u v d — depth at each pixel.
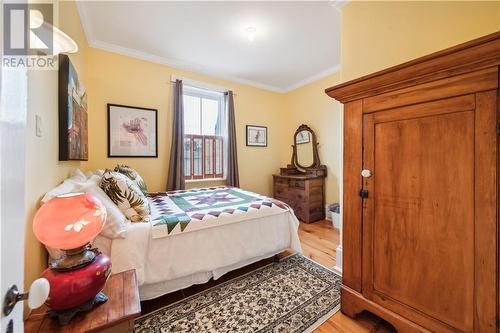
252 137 4.04
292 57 3.07
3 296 0.42
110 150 2.73
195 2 1.99
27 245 0.96
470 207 0.91
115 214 1.42
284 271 2.00
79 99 1.89
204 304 1.55
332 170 3.55
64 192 1.22
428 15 1.44
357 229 1.33
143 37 2.55
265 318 1.41
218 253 1.75
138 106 2.92
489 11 1.22
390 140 1.16
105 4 2.00
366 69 1.76
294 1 1.98
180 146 3.12
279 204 2.21
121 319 0.84
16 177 0.49
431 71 0.97
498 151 0.83
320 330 1.32
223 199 2.40
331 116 3.55
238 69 3.45
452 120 0.95
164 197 2.53
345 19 1.91
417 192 1.07
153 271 1.48
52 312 0.82
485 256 0.88
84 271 0.84
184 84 3.27
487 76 0.84
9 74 0.47
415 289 1.09
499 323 0.85
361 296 1.32
